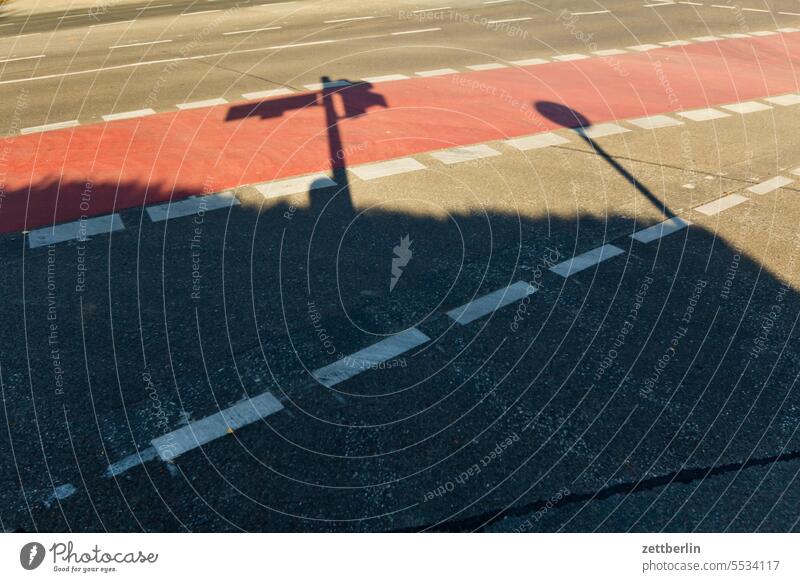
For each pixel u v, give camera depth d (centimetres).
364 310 398
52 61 1065
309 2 1593
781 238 489
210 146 662
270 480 277
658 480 279
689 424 310
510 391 332
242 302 404
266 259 454
